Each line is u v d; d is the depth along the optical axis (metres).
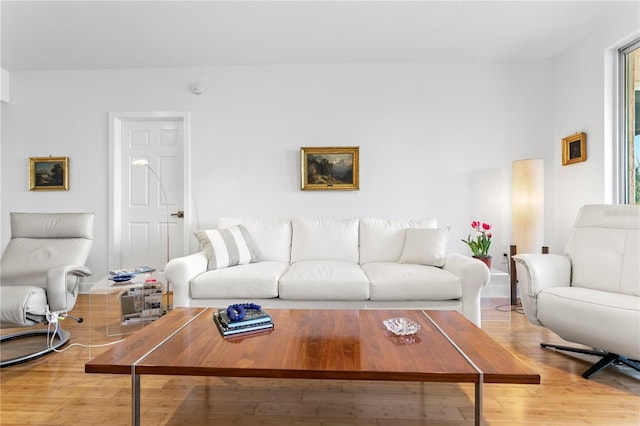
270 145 3.76
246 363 1.20
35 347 2.32
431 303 2.42
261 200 3.78
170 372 1.18
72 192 3.86
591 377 1.88
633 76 2.88
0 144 3.87
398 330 1.49
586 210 2.40
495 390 1.75
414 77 3.70
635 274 1.98
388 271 2.54
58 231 2.66
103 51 3.43
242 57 3.58
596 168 3.07
